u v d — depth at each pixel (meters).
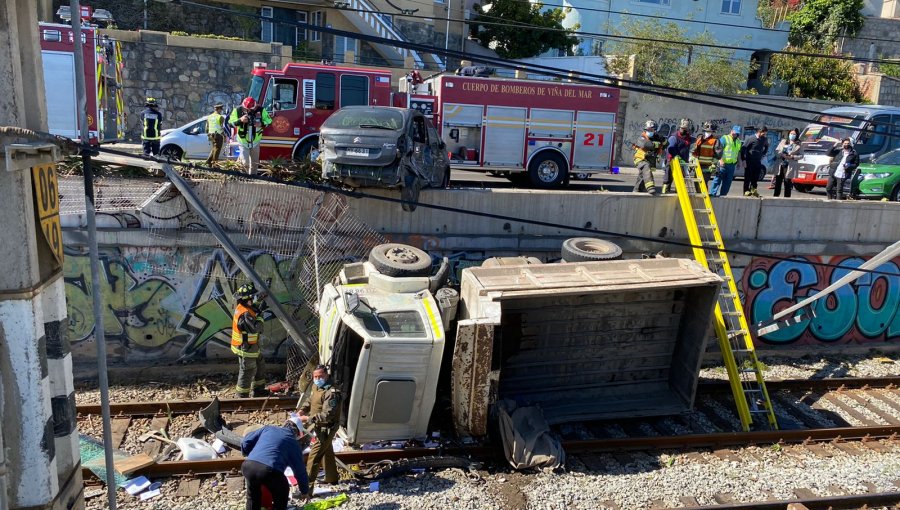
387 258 10.02
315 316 11.66
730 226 13.81
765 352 14.10
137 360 11.48
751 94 30.09
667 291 10.95
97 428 9.41
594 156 17.70
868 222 14.59
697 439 10.13
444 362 10.34
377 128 11.73
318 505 7.84
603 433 10.55
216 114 13.17
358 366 8.81
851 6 35.91
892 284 14.98
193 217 11.39
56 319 5.25
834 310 14.66
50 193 5.20
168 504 7.80
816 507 8.38
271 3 28.27
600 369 11.15
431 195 12.34
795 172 17.02
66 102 15.04
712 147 14.17
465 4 32.00
